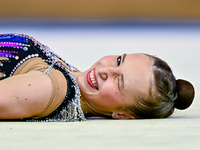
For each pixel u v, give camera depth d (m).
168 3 23.69
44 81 5.26
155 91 5.52
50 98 5.23
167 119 5.73
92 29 21.72
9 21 20.84
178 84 5.96
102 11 22.88
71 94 5.45
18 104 5.10
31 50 6.06
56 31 20.27
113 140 3.59
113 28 22.45
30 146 3.21
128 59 5.71
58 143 3.38
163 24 23.70
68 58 13.77
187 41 19.98
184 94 5.91
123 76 5.57
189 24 23.94
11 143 3.35
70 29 21.23
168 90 5.59
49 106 5.30
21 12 21.02
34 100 5.14
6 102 5.06
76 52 15.09
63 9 21.92
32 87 5.17
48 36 18.61
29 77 5.29
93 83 5.71
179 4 23.80
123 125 4.77
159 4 23.55
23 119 5.44
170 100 5.73
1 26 19.88
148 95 5.54
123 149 3.17
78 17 22.36
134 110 5.74
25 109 5.14
